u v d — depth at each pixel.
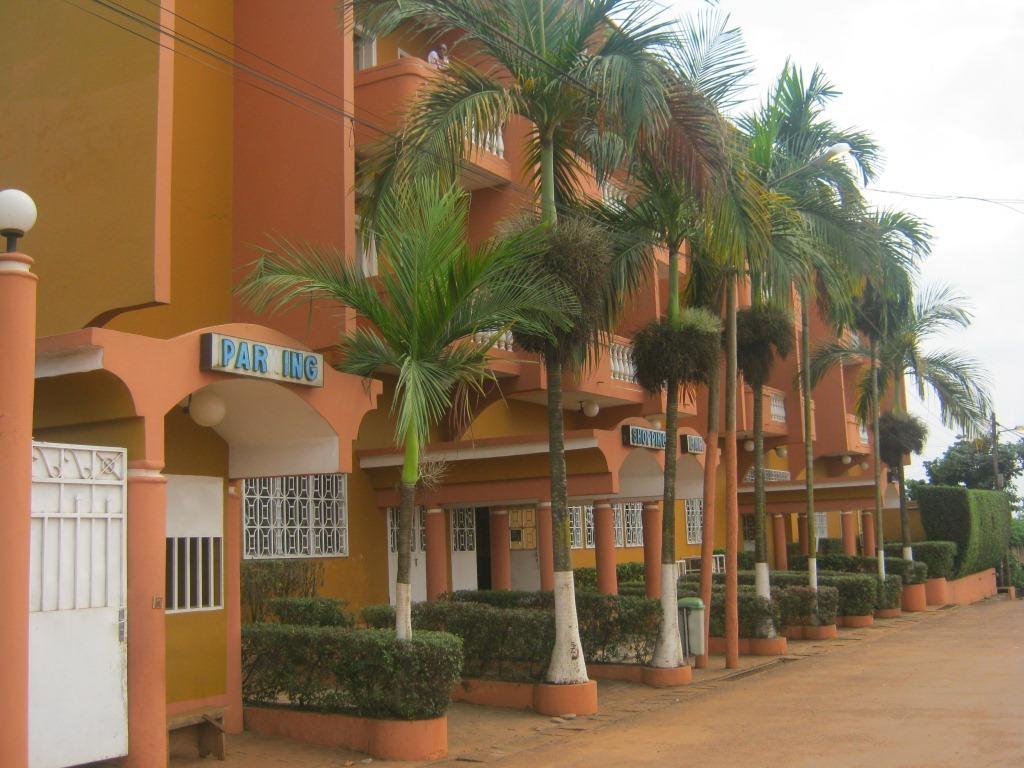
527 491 15.34
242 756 9.55
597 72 11.38
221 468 10.55
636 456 16.33
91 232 10.18
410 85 14.94
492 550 18.27
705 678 14.83
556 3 12.09
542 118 12.32
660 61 11.52
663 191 13.70
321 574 15.30
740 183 12.34
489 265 9.71
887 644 19.34
